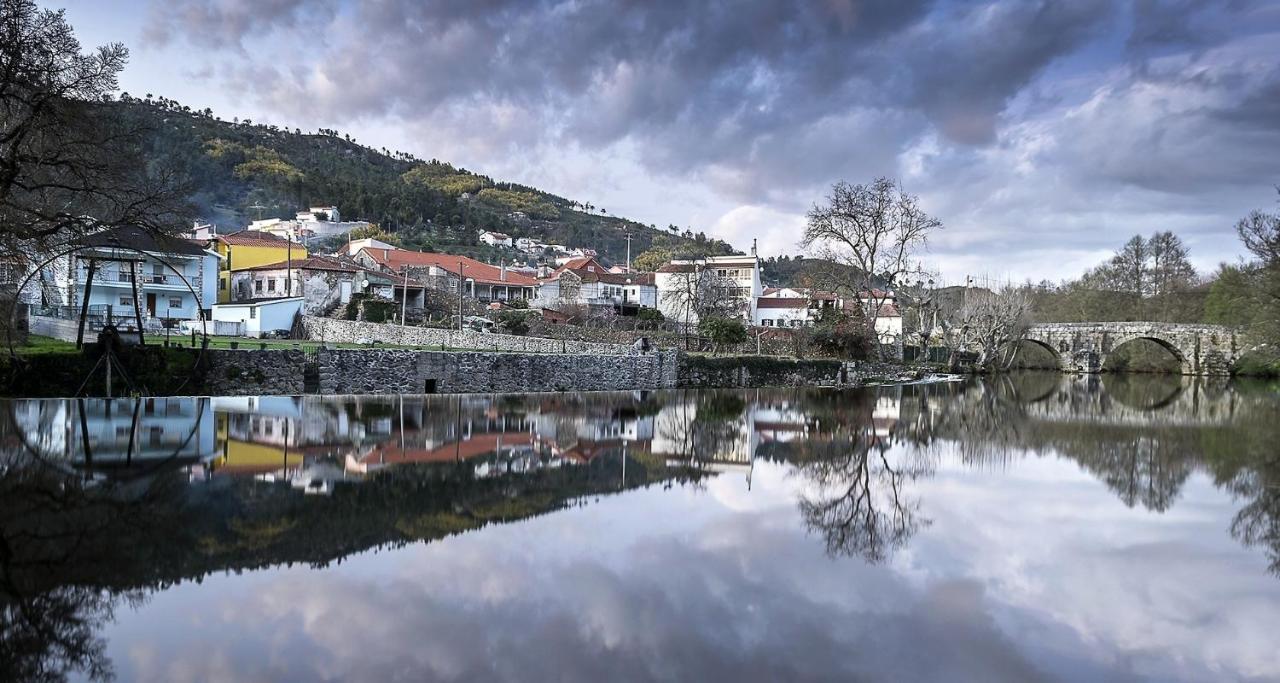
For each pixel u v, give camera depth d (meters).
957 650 8.20
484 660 7.46
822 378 61.50
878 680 7.35
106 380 31.25
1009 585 10.62
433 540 11.88
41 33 26.70
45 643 7.56
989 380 70.62
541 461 19.95
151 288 61.84
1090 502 16.69
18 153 27.22
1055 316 109.12
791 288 117.88
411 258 95.25
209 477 15.86
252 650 7.52
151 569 9.98
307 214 144.38
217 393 34.06
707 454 22.64
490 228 187.00
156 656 7.30
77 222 29.25
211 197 157.12
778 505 15.60
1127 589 10.54
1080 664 7.95
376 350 38.44
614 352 53.09
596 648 7.86
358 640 7.85
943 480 19.12
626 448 23.27
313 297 71.19
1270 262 54.97
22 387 29.98
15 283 32.22
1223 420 36.75
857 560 11.62
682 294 92.12
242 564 10.31
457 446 21.77
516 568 10.62
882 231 70.50
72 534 11.37
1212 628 9.09
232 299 75.94
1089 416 38.28
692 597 9.63
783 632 8.54
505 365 42.69
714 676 7.28
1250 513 15.74
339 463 18.17
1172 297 100.00
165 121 189.88
